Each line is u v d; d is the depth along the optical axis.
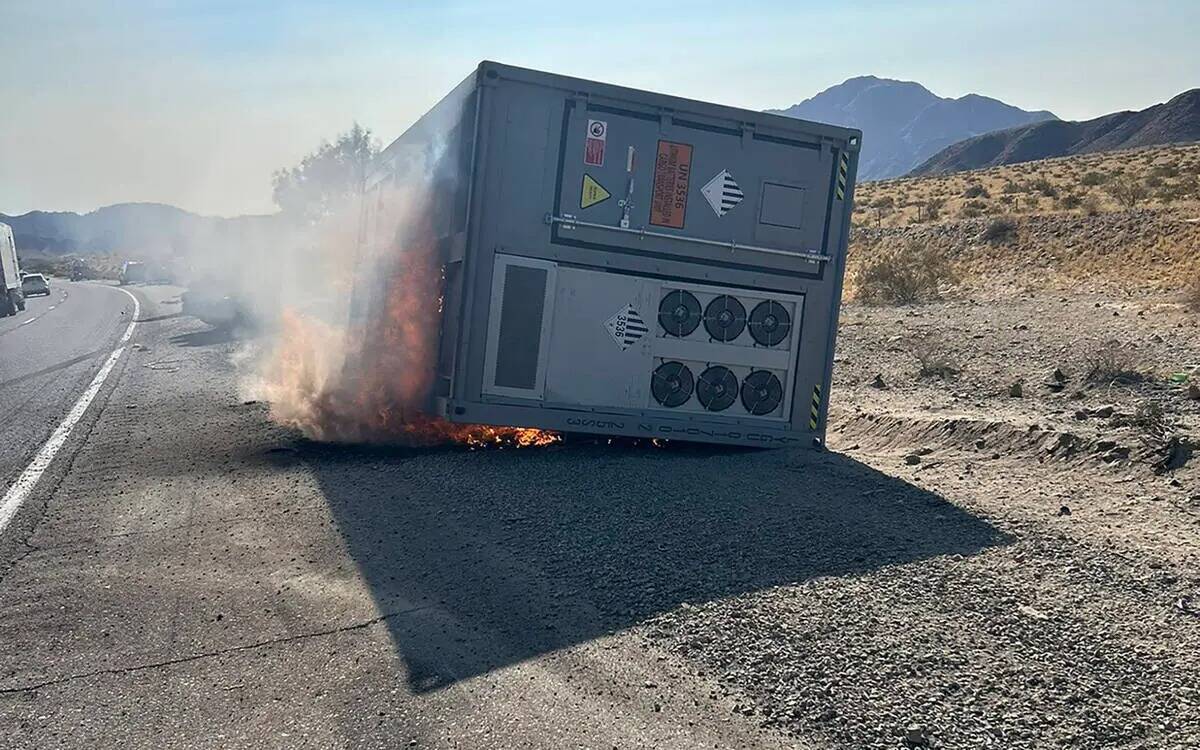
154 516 8.67
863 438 11.63
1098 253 29.97
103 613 6.26
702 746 4.33
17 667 5.46
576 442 10.99
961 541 6.91
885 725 4.44
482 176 9.76
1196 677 4.76
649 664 5.17
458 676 5.14
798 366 10.77
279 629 5.91
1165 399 11.21
